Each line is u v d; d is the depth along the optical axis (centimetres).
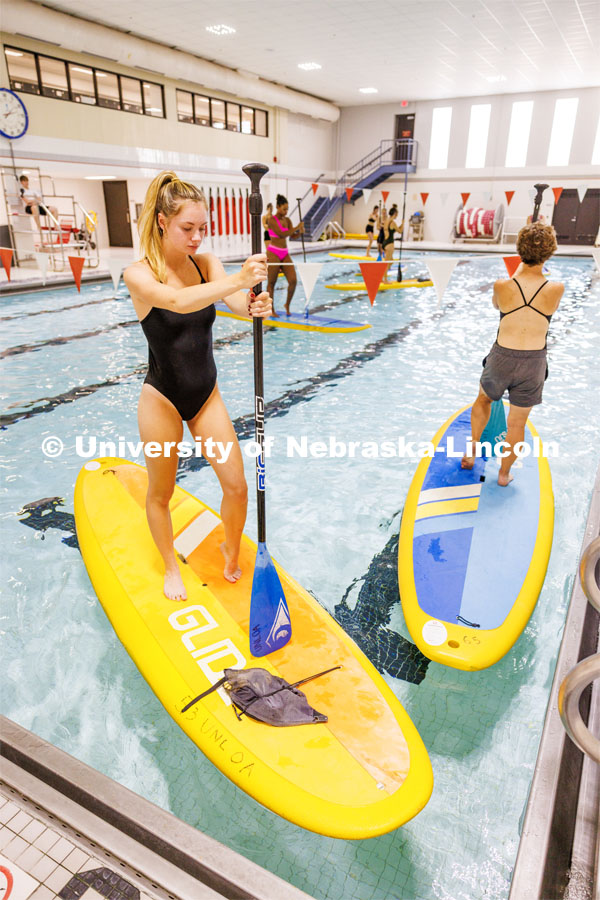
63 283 1130
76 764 164
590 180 1894
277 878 134
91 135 1433
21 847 137
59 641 234
